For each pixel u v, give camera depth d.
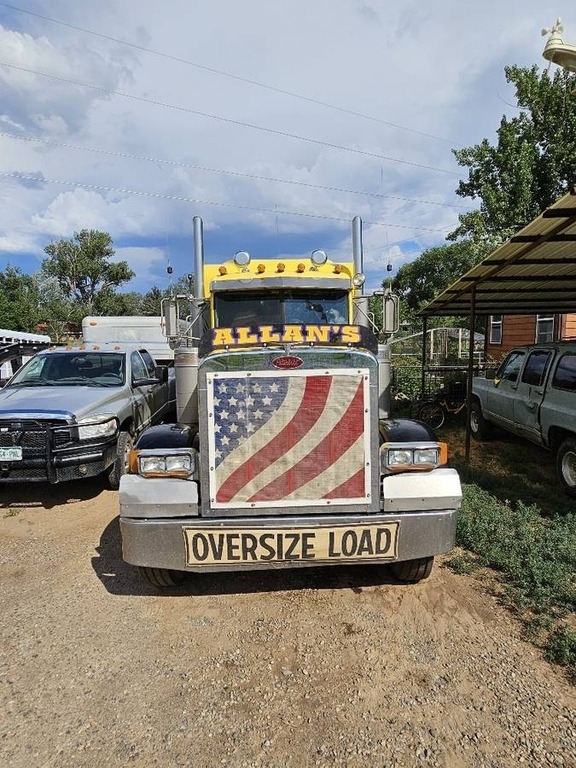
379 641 3.03
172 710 2.50
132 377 7.18
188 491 3.06
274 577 3.84
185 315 6.16
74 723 2.42
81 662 2.88
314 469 3.07
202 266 5.27
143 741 2.31
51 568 4.09
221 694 2.61
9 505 5.69
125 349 7.55
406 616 3.28
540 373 6.73
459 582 3.71
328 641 3.04
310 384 3.04
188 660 2.89
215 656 2.92
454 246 35.44
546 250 5.71
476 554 4.11
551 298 8.67
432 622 3.21
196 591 3.66
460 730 2.33
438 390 11.02
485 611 3.32
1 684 2.70
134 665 2.85
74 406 5.68
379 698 2.55
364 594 3.57
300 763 2.18
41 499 5.90
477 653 2.89
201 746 2.28
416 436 3.33
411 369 13.70
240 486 3.06
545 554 3.80
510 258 5.86
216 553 3.02
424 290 36.91
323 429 3.06
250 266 5.22
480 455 7.61
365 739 2.30
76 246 59.75
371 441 3.09
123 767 2.17
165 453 3.09
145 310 61.69
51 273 58.78
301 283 5.05
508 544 4.04
